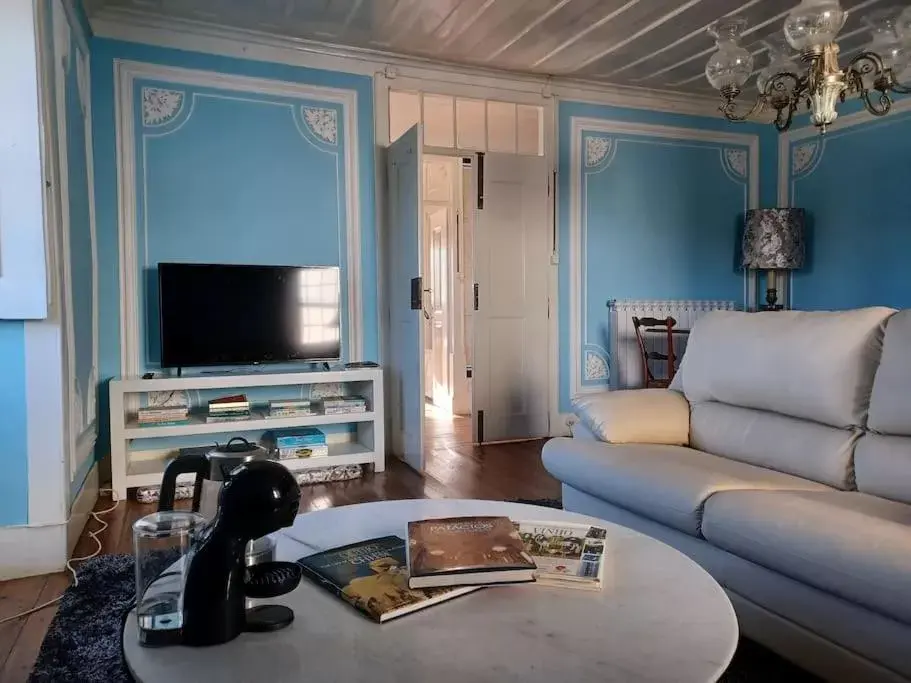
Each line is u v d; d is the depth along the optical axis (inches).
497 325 177.5
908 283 176.6
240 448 111.0
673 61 167.9
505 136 179.5
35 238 84.5
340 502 122.6
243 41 147.4
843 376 75.4
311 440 138.8
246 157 148.6
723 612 40.6
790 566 57.9
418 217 140.0
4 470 87.7
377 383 144.9
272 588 41.3
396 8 135.4
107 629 71.3
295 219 153.2
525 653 35.7
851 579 52.3
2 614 76.8
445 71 167.9
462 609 41.1
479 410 175.8
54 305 89.2
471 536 48.9
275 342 143.8
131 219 139.4
